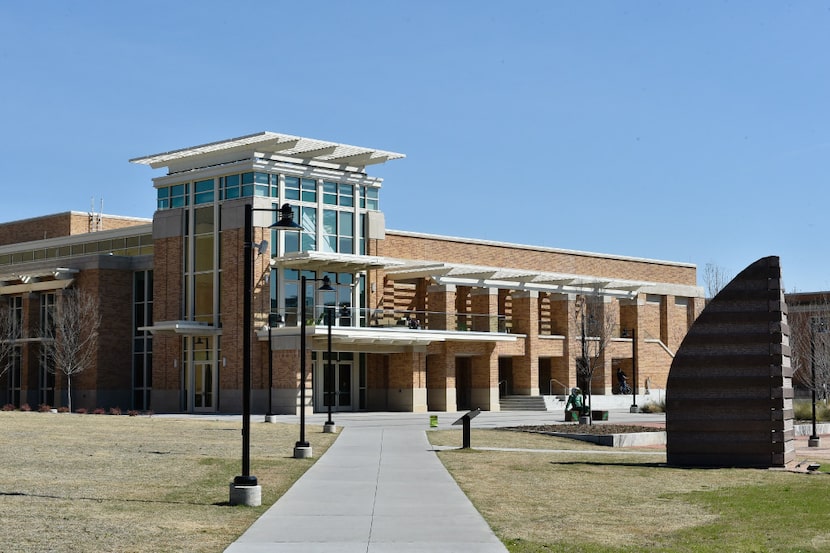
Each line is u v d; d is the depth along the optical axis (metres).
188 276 54.94
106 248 62.00
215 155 54.22
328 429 36.62
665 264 79.25
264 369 51.97
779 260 26.44
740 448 26.09
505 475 23.20
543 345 64.38
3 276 61.03
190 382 54.41
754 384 26.19
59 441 28.98
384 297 58.28
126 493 18.56
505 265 67.19
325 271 54.78
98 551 13.02
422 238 62.00
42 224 69.75
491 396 59.91
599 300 66.12
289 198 53.59
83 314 57.09
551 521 16.38
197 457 25.67
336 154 55.47
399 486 20.67
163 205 56.66
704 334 26.61
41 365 59.59
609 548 14.02
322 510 17.14
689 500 19.31
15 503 16.83
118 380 58.44
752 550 14.09
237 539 14.27
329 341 36.75
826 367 64.38
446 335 56.50
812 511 17.92
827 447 35.75
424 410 56.09
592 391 67.19
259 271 51.94
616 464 26.41
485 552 13.48
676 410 26.53
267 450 28.77
